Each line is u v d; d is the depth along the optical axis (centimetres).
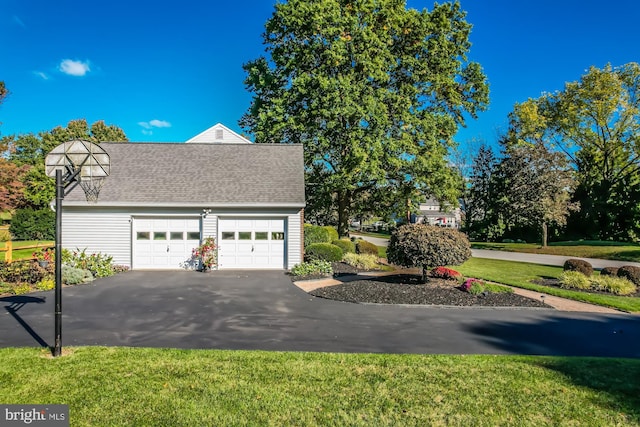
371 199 2744
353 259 1917
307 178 2616
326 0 2234
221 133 2952
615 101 3403
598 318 1020
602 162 3959
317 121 2331
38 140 4759
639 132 3500
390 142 2223
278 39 2455
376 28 2380
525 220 3120
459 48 2602
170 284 1399
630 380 598
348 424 464
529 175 2986
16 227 3002
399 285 1336
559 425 471
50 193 3394
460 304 1123
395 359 676
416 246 1310
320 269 1652
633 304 1179
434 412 495
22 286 1257
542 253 2848
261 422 465
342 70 2305
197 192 1777
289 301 1152
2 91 2520
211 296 1210
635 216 3600
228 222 1762
